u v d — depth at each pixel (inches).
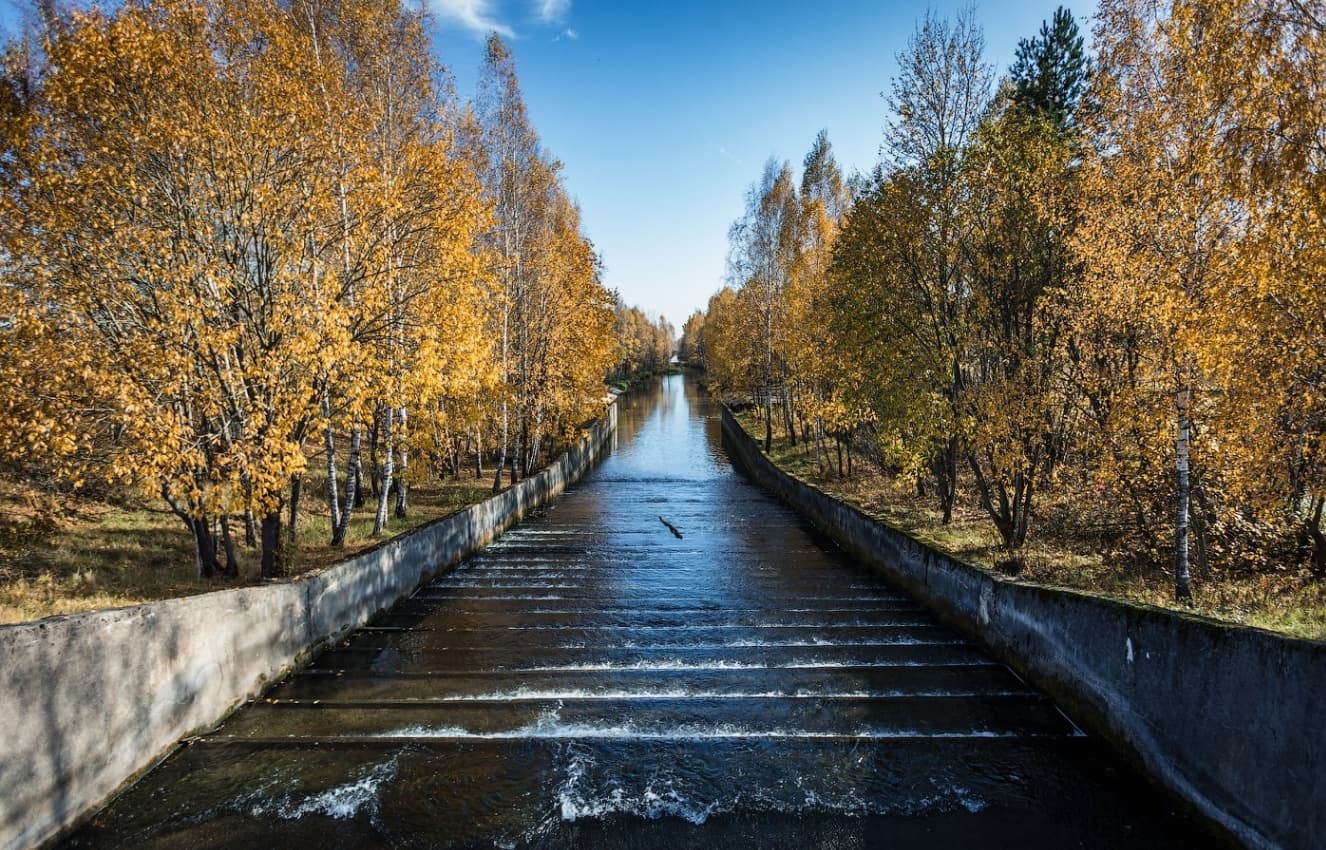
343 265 497.7
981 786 269.1
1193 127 358.3
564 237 1039.6
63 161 368.5
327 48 568.4
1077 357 490.0
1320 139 261.9
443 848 233.0
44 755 221.8
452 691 349.1
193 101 381.1
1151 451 427.8
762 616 475.8
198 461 368.5
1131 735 279.7
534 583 571.2
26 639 216.8
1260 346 329.7
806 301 1169.4
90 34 347.6
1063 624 328.8
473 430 1068.5
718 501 1053.8
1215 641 237.8
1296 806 203.9
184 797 256.5
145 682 270.2
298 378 407.2
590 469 1478.8
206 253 392.5
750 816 250.4
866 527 631.8
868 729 311.0
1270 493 387.2
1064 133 576.7
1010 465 482.3
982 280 525.7
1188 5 313.7
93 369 338.6
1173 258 369.7
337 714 323.9
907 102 561.9
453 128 672.4
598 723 315.6
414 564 538.6
